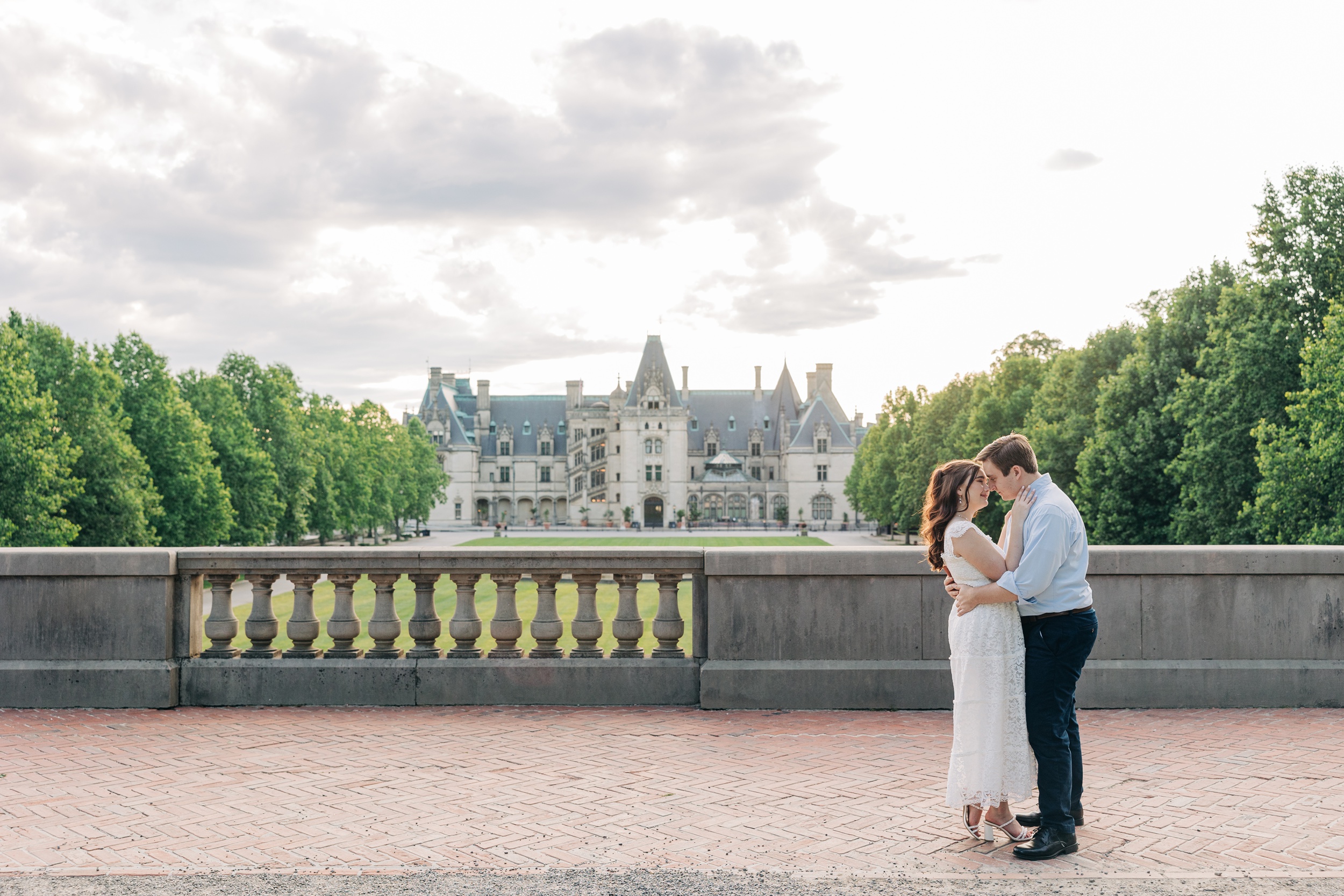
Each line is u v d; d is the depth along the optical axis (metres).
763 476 167.88
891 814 6.09
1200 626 9.29
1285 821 5.92
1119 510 38.09
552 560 9.51
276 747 7.82
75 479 39.34
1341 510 28.80
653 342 152.25
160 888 4.91
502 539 106.19
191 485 47.06
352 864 5.25
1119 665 9.22
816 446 154.88
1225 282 39.59
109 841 5.62
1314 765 7.17
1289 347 33.16
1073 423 44.25
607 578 39.56
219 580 9.69
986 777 5.45
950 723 8.63
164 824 5.92
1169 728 8.36
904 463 78.06
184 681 9.43
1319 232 36.28
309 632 9.68
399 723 8.62
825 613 9.30
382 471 92.75
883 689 9.20
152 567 9.37
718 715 8.95
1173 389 38.09
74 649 9.43
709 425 171.50
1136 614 9.29
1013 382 57.28
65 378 42.69
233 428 54.72
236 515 53.50
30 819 6.02
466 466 161.75
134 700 9.30
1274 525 30.28
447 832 5.77
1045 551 5.44
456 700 9.39
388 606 9.69
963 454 58.69
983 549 5.55
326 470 69.25
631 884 4.94
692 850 5.45
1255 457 31.61
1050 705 5.50
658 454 150.50
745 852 5.41
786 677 9.21
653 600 32.28
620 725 8.54
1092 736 8.06
